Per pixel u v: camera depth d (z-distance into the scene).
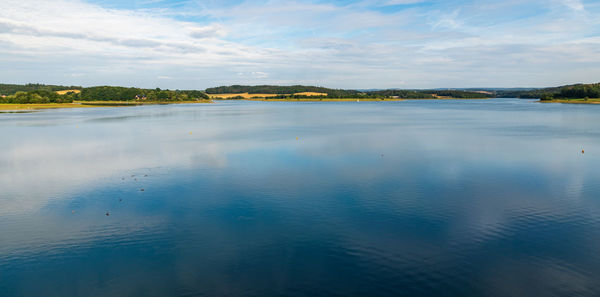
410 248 23.47
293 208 31.09
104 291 19.02
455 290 18.86
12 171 45.84
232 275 20.41
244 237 25.30
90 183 39.75
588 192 35.59
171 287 19.33
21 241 25.03
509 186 37.84
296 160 51.91
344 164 49.06
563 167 46.88
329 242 24.42
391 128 100.56
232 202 32.88
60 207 31.94
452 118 140.88
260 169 46.06
